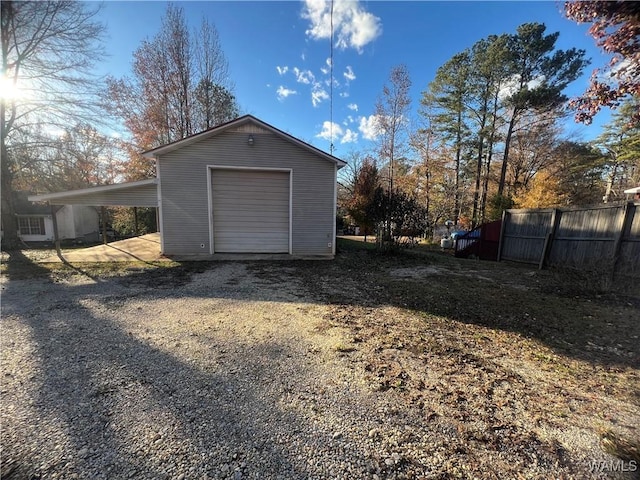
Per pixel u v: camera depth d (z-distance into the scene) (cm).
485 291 544
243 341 324
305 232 940
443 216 2317
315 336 339
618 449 172
